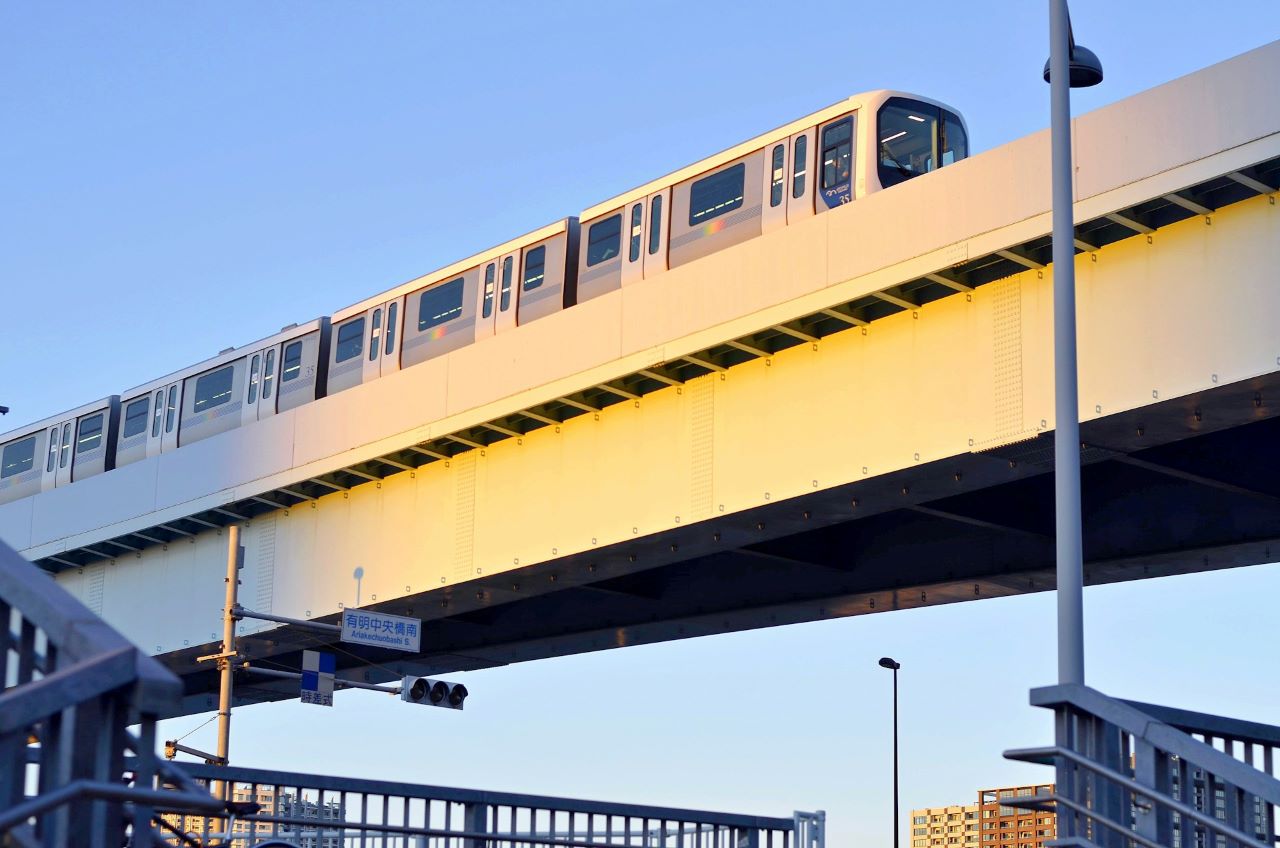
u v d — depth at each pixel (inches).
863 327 1131.9
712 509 1216.8
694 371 1251.8
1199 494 1152.2
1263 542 1112.2
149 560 1828.2
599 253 1437.0
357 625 1406.3
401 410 1464.1
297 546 1617.9
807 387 1165.7
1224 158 900.0
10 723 212.1
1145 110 942.4
